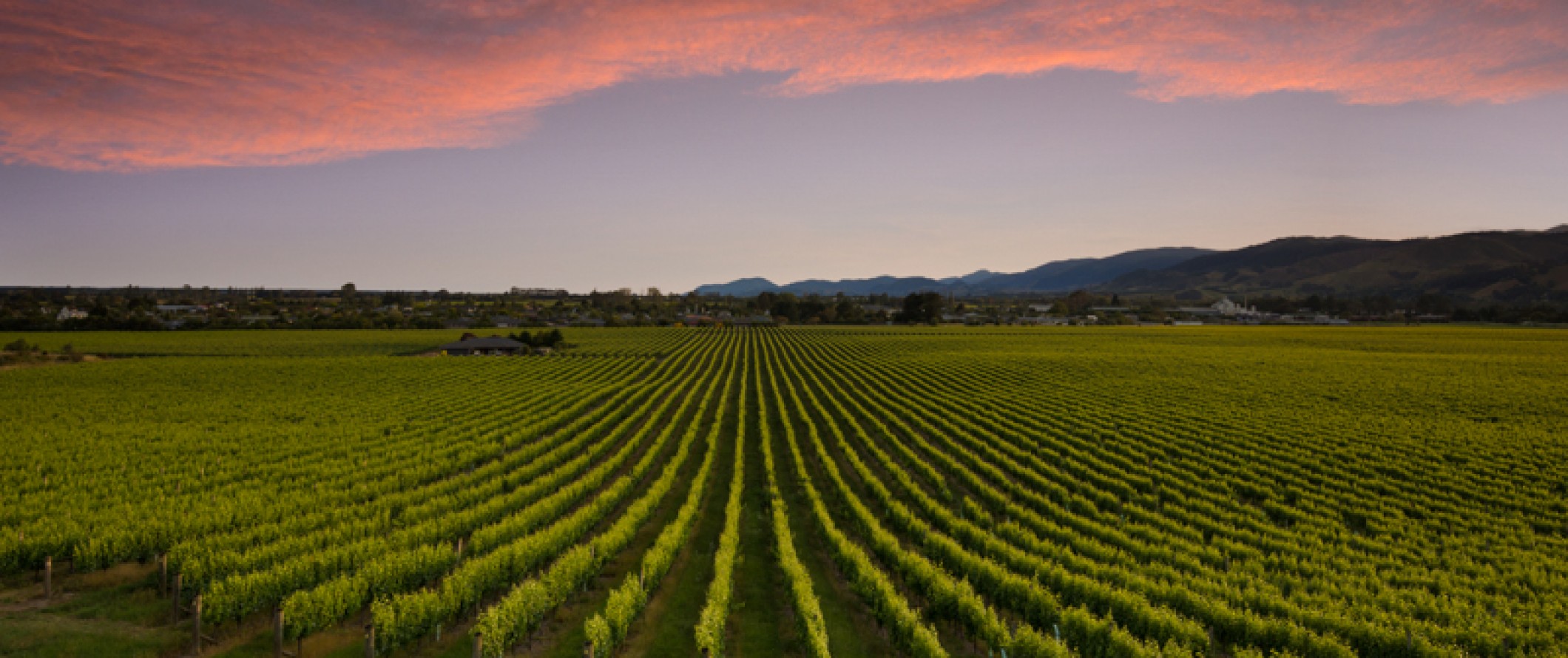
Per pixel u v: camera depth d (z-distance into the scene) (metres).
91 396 51.69
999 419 46.25
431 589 19.12
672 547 20.81
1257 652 14.66
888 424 46.50
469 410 49.16
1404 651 15.01
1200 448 37.56
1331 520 25.48
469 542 20.83
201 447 33.97
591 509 24.22
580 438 38.38
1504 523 25.12
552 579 17.55
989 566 19.00
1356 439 38.97
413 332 132.62
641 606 17.45
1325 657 14.78
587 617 17.89
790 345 124.00
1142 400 54.88
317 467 30.09
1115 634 15.09
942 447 39.12
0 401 48.47
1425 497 27.94
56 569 19.23
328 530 20.89
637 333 152.00
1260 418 46.19
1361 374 68.75
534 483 28.30
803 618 16.16
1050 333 142.88
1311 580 19.19
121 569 19.39
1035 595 17.19
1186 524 25.70
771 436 43.25
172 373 66.62
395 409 48.66
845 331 160.62
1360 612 16.92
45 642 15.03
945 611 17.61
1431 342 109.94
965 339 129.12
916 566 19.20
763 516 26.69
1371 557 21.34
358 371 72.06
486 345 105.69
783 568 19.67
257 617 17.14
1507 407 48.75
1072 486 30.56
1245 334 134.38
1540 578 19.42
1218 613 16.38
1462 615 16.94
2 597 17.27
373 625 14.78
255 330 131.38
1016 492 29.06
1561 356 86.56
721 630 16.23
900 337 137.88
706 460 34.53
